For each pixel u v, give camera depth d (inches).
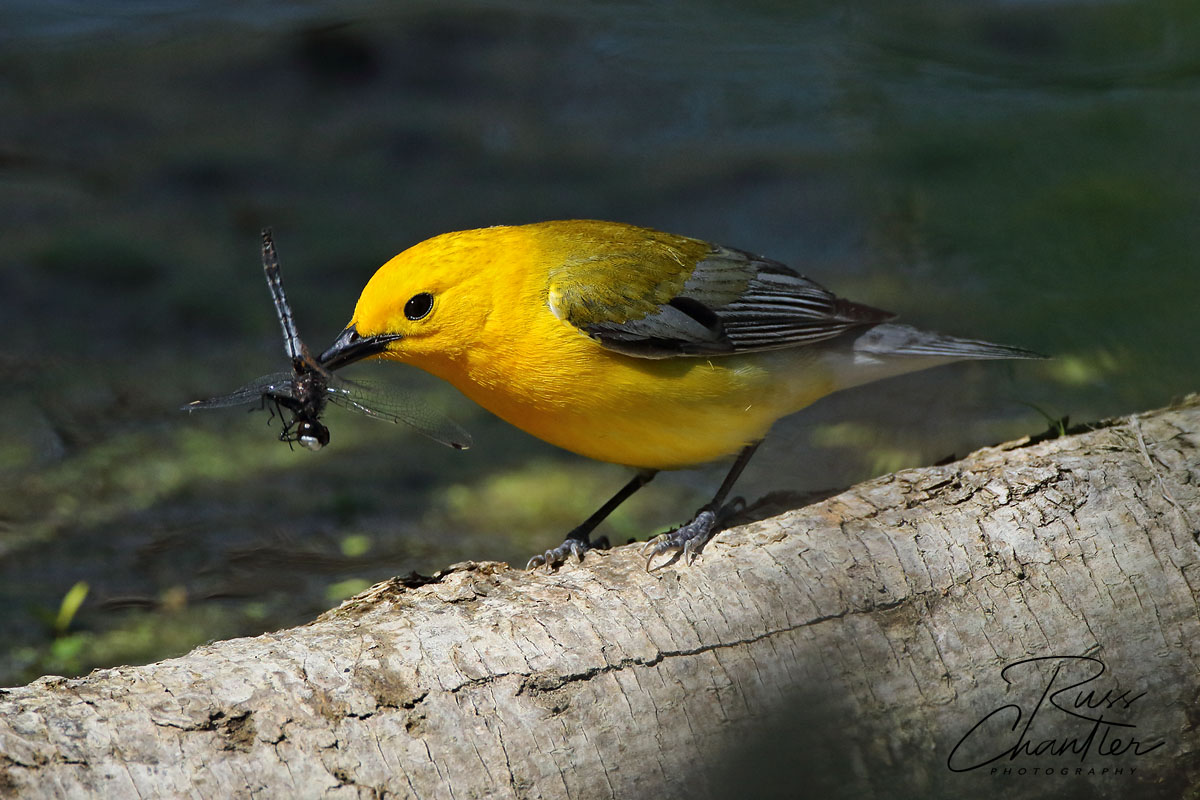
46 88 823.7
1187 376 544.7
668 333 319.3
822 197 705.6
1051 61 830.5
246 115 810.8
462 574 282.2
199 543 455.2
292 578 432.8
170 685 239.8
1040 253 635.5
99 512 473.7
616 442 336.2
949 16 879.7
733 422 333.7
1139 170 706.8
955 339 354.3
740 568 274.2
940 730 270.2
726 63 838.5
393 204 706.8
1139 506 287.6
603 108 807.1
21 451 513.0
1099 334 573.6
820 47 859.4
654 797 255.8
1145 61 819.4
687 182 724.7
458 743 246.1
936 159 729.0
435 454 537.6
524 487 508.1
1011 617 275.7
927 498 291.1
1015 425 526.6
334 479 509.0
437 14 895.1
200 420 546.0
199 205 711.1
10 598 414.6
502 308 319.6
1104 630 278.8
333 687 244.8
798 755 259.6
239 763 233.1
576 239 338.0
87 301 621.6
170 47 869.2
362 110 819.4
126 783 225.8
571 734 252.4
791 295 347.6
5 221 684.7
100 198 721.0
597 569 283.9
